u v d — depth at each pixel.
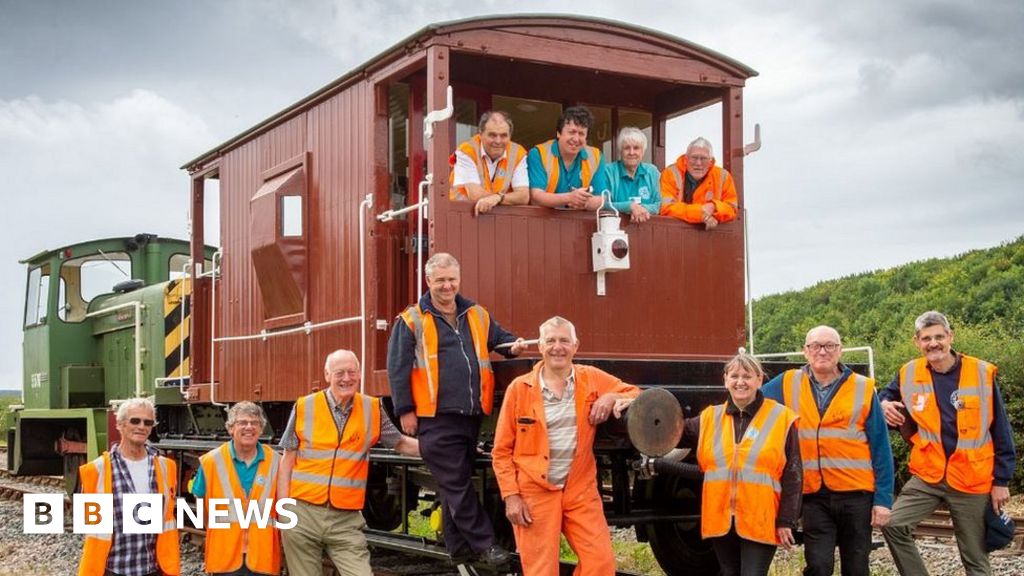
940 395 6.74
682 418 5.92
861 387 6.32
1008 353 14.52
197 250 11.27
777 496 5.82
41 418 15.02
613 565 5.97
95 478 6.00
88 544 5.97
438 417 6.32
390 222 7.86
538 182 7.44
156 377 13.22
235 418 6.45
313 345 8.59
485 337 6.48
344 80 8.12
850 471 6.27
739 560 6.02
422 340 6.35
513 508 5.91
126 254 15.34
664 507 7.86
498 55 7.07
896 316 24.61
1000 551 9.47
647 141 9.02
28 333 15.98
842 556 6.39
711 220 7.72
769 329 28.16
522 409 5.98
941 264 27.47
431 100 6.88
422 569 8.66
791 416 5.86
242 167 10.06
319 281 8.56
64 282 15.35
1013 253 25.86
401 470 7.78
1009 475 6.62
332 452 6.57
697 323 7.71
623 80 8.52
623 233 7.26
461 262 6.88
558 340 5.89
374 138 7.76
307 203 8.75
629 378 6.79
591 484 6.04
